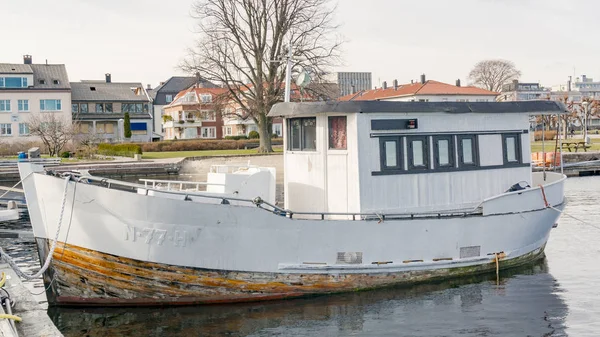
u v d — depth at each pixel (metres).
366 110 12.70
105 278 11.76
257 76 50.50
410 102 13.23
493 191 14.55
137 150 53.38
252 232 11.80
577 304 12.48
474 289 13.44
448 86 74.44
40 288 14.20
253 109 50.47
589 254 17.00
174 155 56.34
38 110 74.06
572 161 48.72
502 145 14.71
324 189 13.34
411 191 13.39
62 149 56.44
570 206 27.91
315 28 47.38
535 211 14.70
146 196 11.21
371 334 10.95
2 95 72.69
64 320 11.61
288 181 14.14
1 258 14.49
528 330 11.08
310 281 12.43
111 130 83.69
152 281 11.71
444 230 13.32
